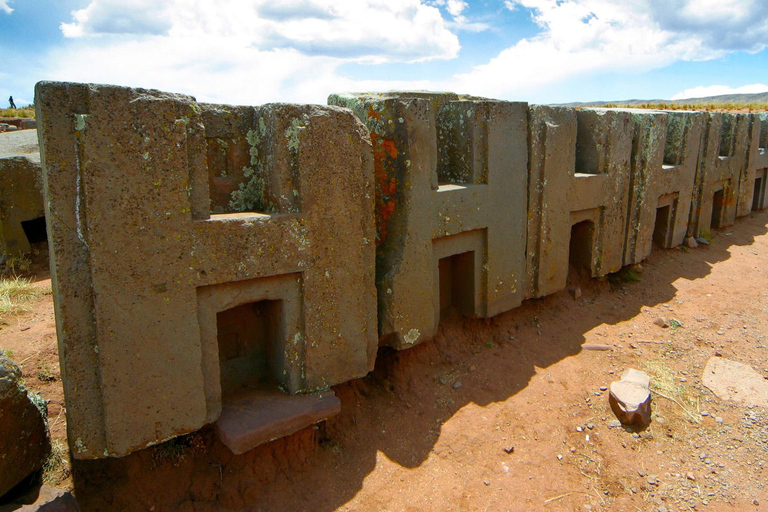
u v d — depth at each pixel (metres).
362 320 3.93
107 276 2.85
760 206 11.50
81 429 2.94
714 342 5.89
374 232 3.99
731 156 9.75
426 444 4.12
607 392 4.89
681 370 5.34
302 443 3.77
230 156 3.62
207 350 3.29
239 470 3.55
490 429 4.32
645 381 4.93
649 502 3.79
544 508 3.68
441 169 5.15
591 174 6.25
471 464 3.98
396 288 4.25
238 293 3.37
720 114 9.02
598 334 5.94
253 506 3.48
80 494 3.22
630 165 6.88
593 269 6.61
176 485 3.40
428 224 4.39
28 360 4.30
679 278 7.63
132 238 2.89
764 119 11.39
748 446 4.32
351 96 4.71
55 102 2.67
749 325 6.29
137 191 2.88
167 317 3.06
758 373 5.29
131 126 2.82
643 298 6.92
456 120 4.92
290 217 3.44
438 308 4.84
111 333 2.90
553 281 5.86
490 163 4.89
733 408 4.77
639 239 7.20
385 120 4.22
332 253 3.67
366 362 4.02
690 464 4.16
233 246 3.23
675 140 8.05
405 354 4.70
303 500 3.56
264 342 3.98
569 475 3.99
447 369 4.91
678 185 8.01
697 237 9.12
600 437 4.38
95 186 2.76
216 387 3.36
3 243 6.96
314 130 3.47
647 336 5.96
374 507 3.55
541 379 5.02
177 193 3.00
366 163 3.81
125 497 3.28
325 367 3.78
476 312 5.16
